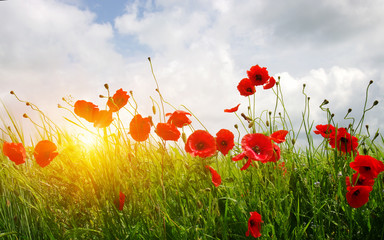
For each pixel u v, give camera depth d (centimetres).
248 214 80
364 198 75
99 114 78
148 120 77
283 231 76
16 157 82
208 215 72
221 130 76
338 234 77
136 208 80
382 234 76
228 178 78
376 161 73
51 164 97
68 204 84
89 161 88
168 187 81
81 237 81
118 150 82
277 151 80
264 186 81
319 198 86
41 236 84
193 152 71
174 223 74
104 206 80
